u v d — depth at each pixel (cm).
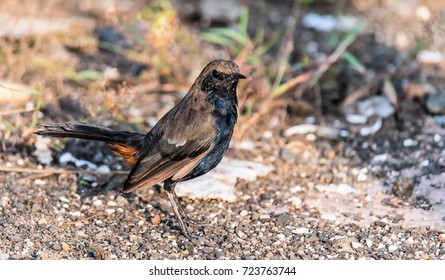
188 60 1515
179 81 1462
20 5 1661
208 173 1212
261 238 1057
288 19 1788
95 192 1173
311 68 1503
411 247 1031
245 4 1828
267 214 1123
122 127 1309
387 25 1770
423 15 1720
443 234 1055
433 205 1140
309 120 1405
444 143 1323
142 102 1412
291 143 1321
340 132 1369
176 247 1035
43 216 1095
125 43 1584
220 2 1827
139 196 1170
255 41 1599
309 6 1861
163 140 1034
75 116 1338
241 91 1370
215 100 1048
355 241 1048
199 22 1750
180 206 1097
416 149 1312
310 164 1273
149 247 1029
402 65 1541
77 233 1057
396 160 1280
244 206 1148
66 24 1641
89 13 1742
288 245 1039
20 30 1567
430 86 1473
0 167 1182
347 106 1445
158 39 1408
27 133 1265
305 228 1081
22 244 1019
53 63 1478
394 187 1192
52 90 1423
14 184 1176
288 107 1430
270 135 1356
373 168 1259
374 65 1587
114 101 1264
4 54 1473
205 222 1101
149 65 1512
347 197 1175
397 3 1883
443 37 1592
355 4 1878
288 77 1498
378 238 1055
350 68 1560
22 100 1369
